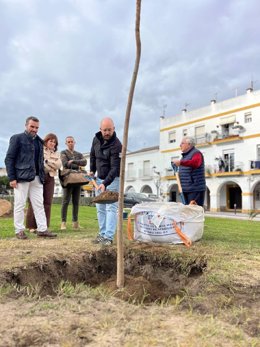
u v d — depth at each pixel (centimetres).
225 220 1362
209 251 453
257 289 310
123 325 236
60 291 314
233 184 3484
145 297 321
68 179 700
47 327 229
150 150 4094
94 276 427
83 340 212
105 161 511
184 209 511
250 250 473
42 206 583
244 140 3134
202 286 325
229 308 274
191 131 3641
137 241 521
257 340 218
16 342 210
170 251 446
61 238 557
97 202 466
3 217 1118
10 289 308
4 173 6719
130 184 4316
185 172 618
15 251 432
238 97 3198
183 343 209
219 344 210
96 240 505
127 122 316
